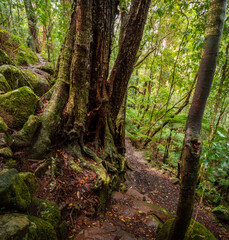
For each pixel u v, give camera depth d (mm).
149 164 7523
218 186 6000
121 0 3832
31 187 2176
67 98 3484
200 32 4719
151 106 10797
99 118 4039
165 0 4367
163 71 9094
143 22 3736
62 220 2197
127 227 2727
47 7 5707
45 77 5211
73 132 3363
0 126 2354
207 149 2129
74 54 3000
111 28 3943
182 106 7707
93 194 2887
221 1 1388
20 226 1394
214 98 6617
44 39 10375
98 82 3717
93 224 2498
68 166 3047
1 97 2682
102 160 3766
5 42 4797
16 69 3619
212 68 1424
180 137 8172
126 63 3984
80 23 2732
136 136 8688
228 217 4605
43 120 3012
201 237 2438
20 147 2531
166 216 3400
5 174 1747
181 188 1589
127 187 4602
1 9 5227
